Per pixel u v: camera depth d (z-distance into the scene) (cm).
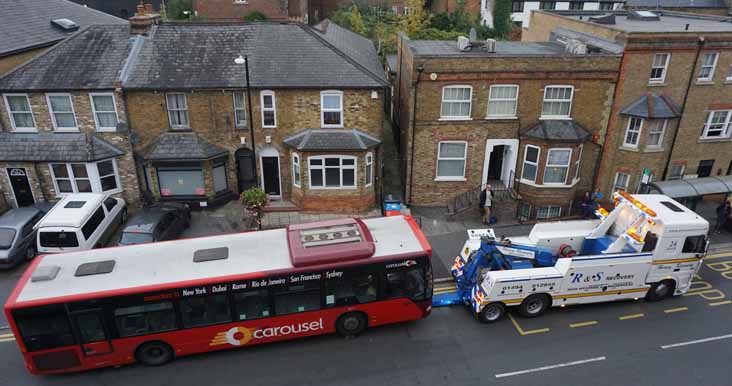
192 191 2236
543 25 3008
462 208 2214
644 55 2062
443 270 1822
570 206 2266
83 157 2084
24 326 1209
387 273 1383
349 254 1343
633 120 2191
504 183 2328
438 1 5219
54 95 2072
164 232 1878
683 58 2102
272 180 2308
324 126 2166
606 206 2358
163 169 2186
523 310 1527
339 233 1421
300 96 2098
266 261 1348
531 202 2261
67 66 2112
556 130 2136
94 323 1252
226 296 1302
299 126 2164
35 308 1195
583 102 2144
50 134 2130
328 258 1330
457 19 4778
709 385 1284
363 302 1406
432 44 2519
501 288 1456
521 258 1616
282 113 2134
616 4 5484
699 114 2239
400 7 4950
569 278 1494
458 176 2286
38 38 2542
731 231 2136
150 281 1265
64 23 2786
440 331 1498
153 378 1324
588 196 2272
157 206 2023
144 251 1384
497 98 2131
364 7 4838
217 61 2134
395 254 1380
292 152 2178
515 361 1371
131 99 2088
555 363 1362
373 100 2116
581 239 1708
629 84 2112
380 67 2536
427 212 2277
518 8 5591
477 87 2091
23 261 1859
